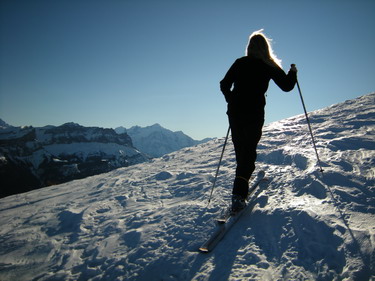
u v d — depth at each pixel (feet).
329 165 13.32
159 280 8.12
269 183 13.20
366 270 6.88
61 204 16.72
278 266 7.74
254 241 8.92
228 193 13.16
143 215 12.53
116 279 8.44
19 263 10.15
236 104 9.85
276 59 10.42
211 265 8.25
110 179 21.85
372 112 22.44
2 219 15.31
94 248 10.37
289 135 22.18
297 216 9.60
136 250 9.66
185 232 10.25
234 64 10.05
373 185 10.74
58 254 10.39
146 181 18.98
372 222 8.46
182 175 18.42
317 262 7.56
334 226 8.64
